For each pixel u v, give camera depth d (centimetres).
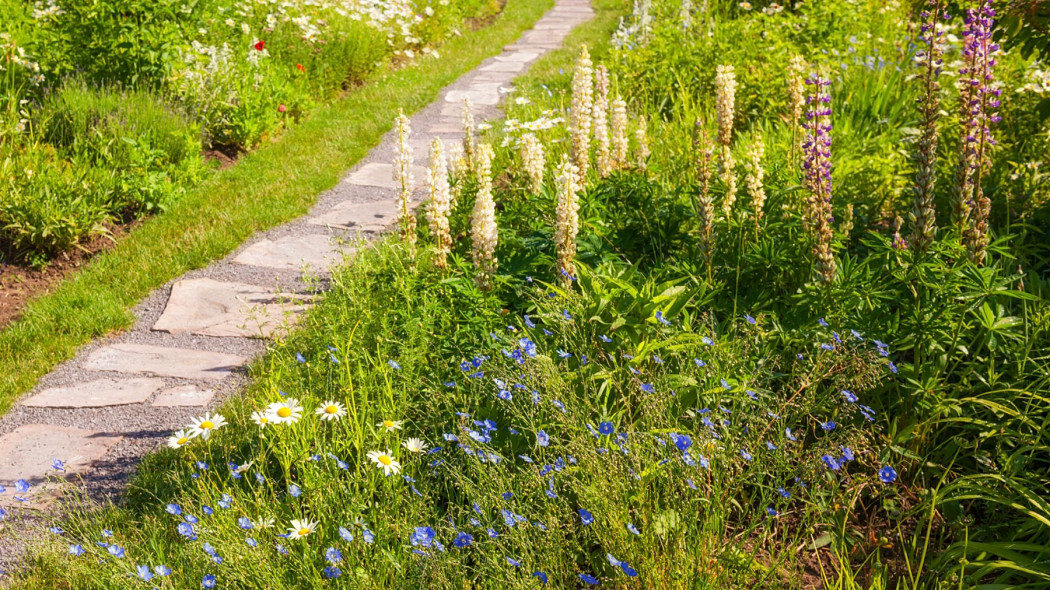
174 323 557
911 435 352
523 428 340
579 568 308
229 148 891
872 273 423
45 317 557
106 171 726
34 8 902
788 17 1009
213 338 538
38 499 373
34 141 756
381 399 375
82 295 586
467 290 447
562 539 293
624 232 543
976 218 398
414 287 477
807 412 337
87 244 673
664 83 926
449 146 898
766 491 333
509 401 351
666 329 386
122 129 773
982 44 393
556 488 314
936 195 579
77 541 326
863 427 367
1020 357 368
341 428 366
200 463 331
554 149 768
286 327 496
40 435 436
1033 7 464
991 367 358
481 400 374
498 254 521
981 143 404
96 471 403
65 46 877
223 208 737
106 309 566
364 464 335
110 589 283
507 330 445
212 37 1018
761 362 364
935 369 362
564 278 459
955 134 648
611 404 373
